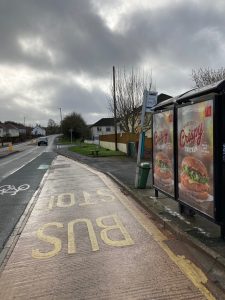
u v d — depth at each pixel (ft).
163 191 27.07
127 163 70.03
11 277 15.89
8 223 25.99
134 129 121.49
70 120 304.30
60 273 16.01
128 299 13.15
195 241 18.11
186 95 20.99
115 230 22.44
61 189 41.14
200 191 19.39
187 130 20.99
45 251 19.17
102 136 156.35
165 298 13.07
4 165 81.71
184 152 21.66
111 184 43.29
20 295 14.06
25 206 32.01
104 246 19.38
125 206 29.78
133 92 122.11
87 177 51.55
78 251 18.80
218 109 17.16
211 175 17.89
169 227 21.61
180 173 22.53
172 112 24.04
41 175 57.16
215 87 16.97
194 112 19.79
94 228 23.17
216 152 17.30
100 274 15.58
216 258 15.71
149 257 17.33
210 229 20.15
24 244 20.68
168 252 17.87
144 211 27.45
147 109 35.68
